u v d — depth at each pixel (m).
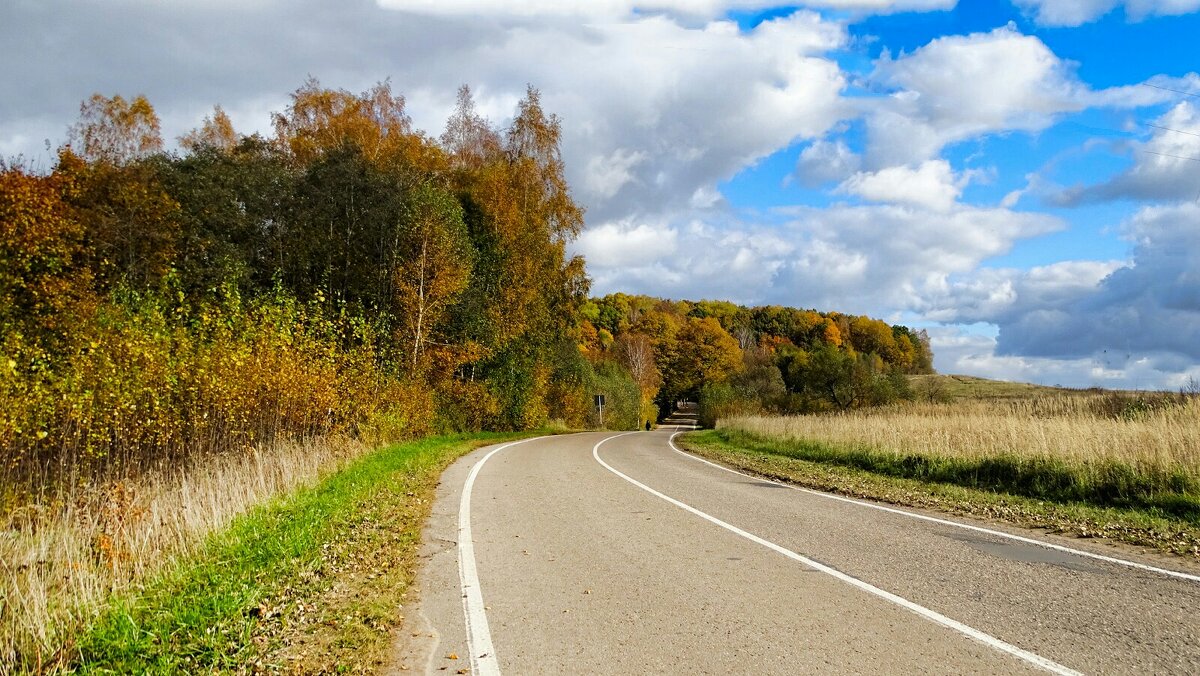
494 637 5.06
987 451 14.62
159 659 4.57
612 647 4.82
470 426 32.66
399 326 26.64
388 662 4.62
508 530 8.89
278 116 32.75
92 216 21.55
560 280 35.72
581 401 48.25
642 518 9.69
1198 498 9.96
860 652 4.63
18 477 11.23
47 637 4.96
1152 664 4.34
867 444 18.39
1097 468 11.79
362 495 11.29
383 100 32.41
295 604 5.70
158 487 10.27
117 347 13.35
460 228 27.86
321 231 26.83
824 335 103.38
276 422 16.88
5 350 12.30
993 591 5.99
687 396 100.25
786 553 7.50
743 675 4.29
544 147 34.28
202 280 23.91
